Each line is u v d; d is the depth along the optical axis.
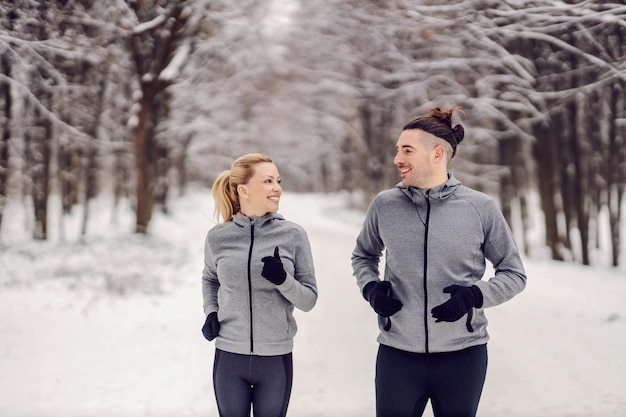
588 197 13.99
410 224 2.87
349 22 15.84
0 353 6.35
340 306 9.02
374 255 3.19
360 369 6.01
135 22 14.77
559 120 13.60
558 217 14.20
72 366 6.01
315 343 6.97
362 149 25.19
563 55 11.47
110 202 24.55
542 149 13.95
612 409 4.60
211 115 21.36
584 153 13.31
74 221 19.31
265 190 3.09
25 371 5.82
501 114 13.44
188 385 5.45
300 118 31.38
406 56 14.48
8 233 15.96
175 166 26.08
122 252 13.85
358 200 30.45
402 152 2.91
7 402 4.93
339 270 12.33
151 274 11.29
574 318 7.95
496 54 12.16
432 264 2.80
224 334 3.06
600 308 8.59
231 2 15.43
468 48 12.59
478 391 2.83
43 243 14.76
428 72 13.77
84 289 9.72
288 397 3.09
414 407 2.87
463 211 2.84
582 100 12.73
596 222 14.19
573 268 12.62
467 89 13.84
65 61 12.06
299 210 30.33
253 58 18.81
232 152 27.55
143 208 16.78
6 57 9.75
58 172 17.92
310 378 5.70
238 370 3.02
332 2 14.96
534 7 9.49
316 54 19.50
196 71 17.69
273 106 30.16
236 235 3.11
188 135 22.12
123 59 16.17
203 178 30.48
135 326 7.63
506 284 2.75
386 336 2.90
